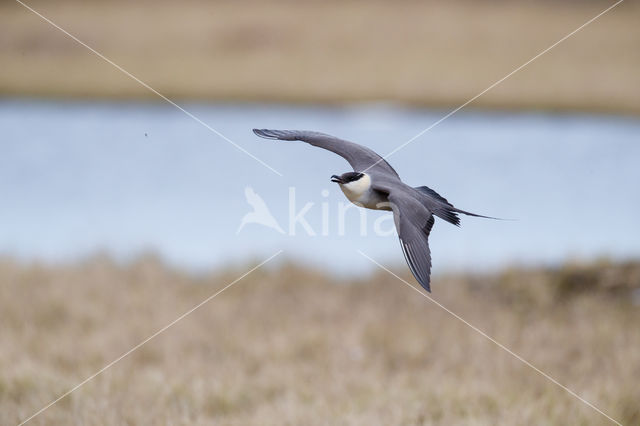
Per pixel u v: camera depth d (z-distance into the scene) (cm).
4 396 884
